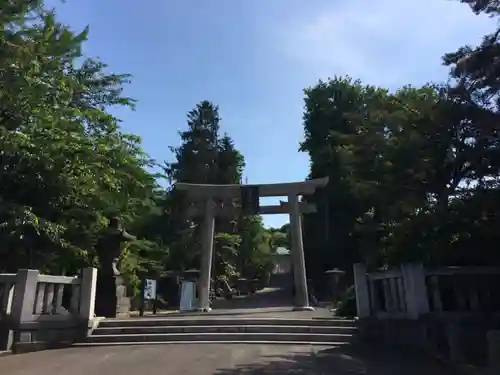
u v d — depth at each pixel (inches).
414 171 417.1
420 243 414.9
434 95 422.3
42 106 442.9
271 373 302.8
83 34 474.6
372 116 501.7
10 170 461.1
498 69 335.3
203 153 1619.1
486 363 305.1
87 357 371.2
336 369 315.3
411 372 305.4
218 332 476.7
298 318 516.4
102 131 581.0
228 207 869.2
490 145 364.5
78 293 473.7
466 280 402.6
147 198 786.2
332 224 1384.1
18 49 357.4
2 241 492.1
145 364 337.4
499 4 339.9
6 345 402.6
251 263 1716.3
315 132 1501.0
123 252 710.5
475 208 368.2
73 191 506.6
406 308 411.8
